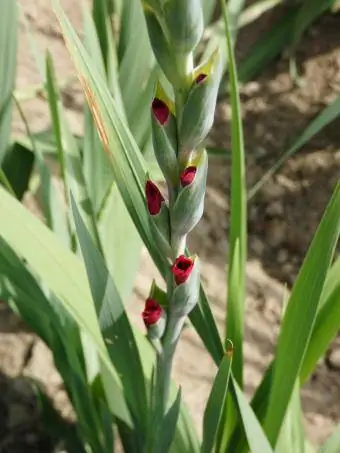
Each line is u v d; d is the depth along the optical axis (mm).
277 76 1550
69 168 895
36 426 1049
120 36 964
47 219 906
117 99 931
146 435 745
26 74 1463
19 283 822
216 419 659
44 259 744
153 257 594
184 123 479
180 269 524
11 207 736
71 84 1469
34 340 1127
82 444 958
